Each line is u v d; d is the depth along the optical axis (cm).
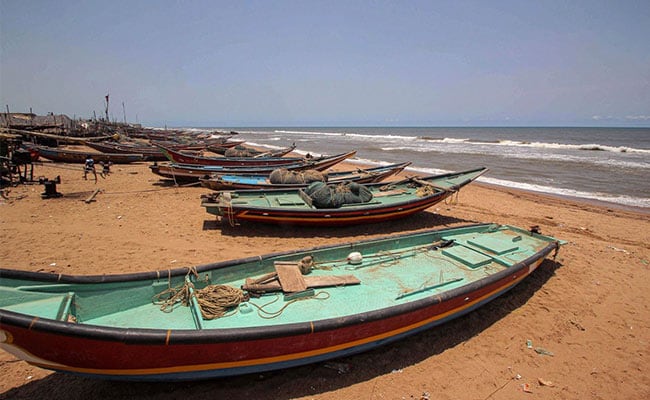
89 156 2342
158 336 369
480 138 8100
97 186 1609
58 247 867
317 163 1931
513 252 764
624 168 2827
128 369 392
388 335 514
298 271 607
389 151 4478
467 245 802
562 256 988
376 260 714
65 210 1177
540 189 2036
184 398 436
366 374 496
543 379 507
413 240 800
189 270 549
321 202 1047
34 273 440
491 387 486
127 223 1082
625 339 619
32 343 354
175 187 1652
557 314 686
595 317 684
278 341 423
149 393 441
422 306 512
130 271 762
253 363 434
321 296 567
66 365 384
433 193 1200
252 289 548
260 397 445
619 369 540
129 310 502
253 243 976
